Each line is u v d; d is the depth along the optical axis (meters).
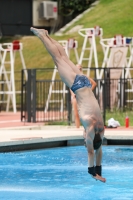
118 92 38.38
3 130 31.16
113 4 61.53
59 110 45.25
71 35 58.28
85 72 51.66
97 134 16.09
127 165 21.62
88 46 54.94
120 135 26.52
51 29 65.12
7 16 63.19
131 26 56.28
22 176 19.64
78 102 16.19
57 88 50.69
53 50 16.27
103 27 57.19
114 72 38.94
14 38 61.38
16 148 24.84
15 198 16.41
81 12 64.56
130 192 17.17
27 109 36.19
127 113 35.59
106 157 23.42
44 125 33.75
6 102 51.53
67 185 18.22
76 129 31.02
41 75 53.34
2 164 21.94
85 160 22.88
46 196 16.66
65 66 16.23
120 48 39.25
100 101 35.03
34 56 56.62
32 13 64.25
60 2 64.88
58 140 26.11
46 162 22.39
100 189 17.62
